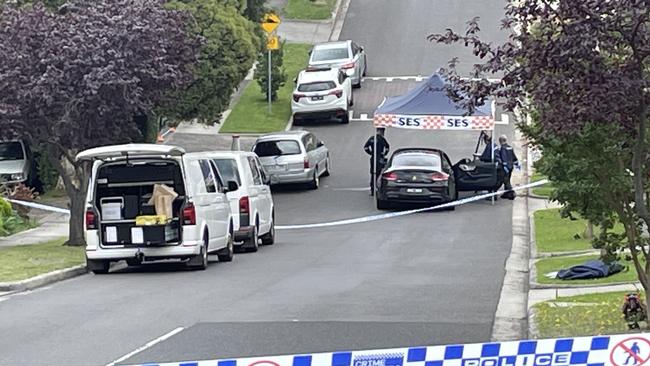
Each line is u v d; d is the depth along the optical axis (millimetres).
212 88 47875
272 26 63188
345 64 66438
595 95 13438
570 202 17766
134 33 32906
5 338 18344
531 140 18641
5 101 32812
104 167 28234
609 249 17891
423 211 43969
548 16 13336
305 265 29547
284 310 20984
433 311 20844
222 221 30531
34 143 34812
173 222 28156
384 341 17562
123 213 28141
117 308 21594
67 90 32656
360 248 33812
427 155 44688
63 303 22562
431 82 46188
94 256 28000
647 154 15391
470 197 47312
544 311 20000
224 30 47719
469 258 30734
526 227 38750
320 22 83938
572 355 11039
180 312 20891
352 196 47875
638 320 17594
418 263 29625
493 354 11078
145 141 47219
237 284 25328
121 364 15953
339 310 20953
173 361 16094
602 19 13047
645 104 13859
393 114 46219
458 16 82688
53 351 17047
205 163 30828
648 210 16281
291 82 70812
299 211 44562
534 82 13891
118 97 33156
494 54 14125
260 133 59844
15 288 25062
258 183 35531
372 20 83812
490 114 45406
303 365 11164
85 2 34812
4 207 38594
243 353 16641
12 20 33031
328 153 54219
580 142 15977
